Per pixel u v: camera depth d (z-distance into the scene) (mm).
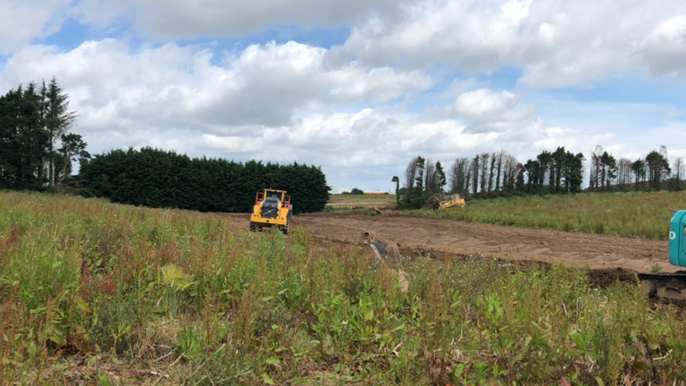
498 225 32781
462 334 5828
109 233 9266
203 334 5070
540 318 5613
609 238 24859
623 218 29516
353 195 108875
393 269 8422
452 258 9820
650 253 19438
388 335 5469
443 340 5141
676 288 10086
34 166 50656
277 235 11914
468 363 5234
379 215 46688
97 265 7238
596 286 11055
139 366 4770
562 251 20141
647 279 10430
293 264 7934
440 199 50844
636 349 5102
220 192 53562
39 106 58688
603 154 68812
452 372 4922
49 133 51812
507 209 41625
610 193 51969
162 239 10211
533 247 21453
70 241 8648
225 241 10016
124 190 49000
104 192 48781
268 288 6441
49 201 19688
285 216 23359
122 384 4359
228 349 4824
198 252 7543
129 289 6195
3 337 3955
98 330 5105
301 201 57594
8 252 6277
